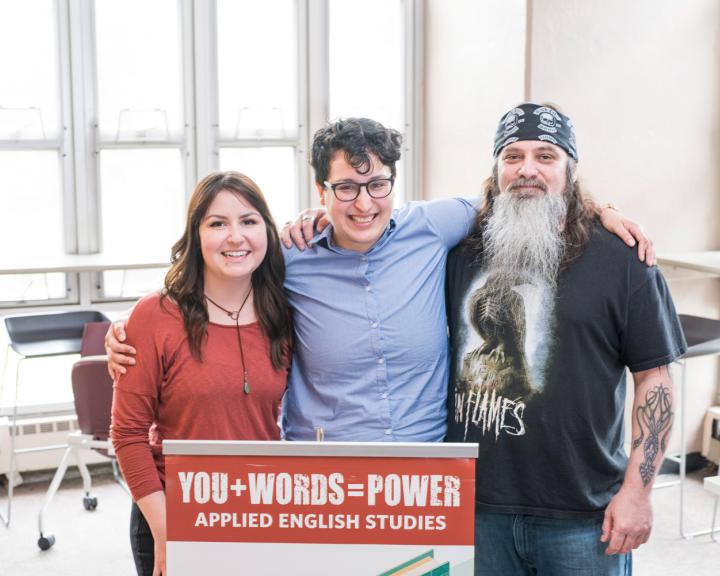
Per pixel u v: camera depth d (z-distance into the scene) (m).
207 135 5.36
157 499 2.18
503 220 2.26
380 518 1.69
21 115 5.04
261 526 1.70
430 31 5.48
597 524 2.24
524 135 2.25
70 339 4.65
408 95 5.62
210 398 2.19
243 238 2.14
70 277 5.21
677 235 4.91
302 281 2.28
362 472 1.68
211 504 1.70
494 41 4.79
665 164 4.80
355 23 5.50
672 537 4.33
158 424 2.29
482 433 2.25
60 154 5.12
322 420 2.27
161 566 2.18
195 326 2.17
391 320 2.24
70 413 5.04
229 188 2.16
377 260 2.27
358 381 2.25
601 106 4.61
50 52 5.04
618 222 2.25
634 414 2.24
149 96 5.24
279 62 5.41
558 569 2.25
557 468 2.20
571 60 4.54
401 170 5.71
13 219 5.16
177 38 5.23
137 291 5.36
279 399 2.27
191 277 2.18
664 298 2.23
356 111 5.58
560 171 2.26
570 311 2.19
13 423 4.55
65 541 4.30
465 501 1.67
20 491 4.88
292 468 1.69
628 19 4.61
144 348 2.17
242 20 5.32
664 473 5.05
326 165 2.16
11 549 4.21
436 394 2.31
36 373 5.14
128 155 5.27
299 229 2.31
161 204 5.38
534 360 2.21
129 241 5.36
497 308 2.27
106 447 3.93
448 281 2.40
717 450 5.05
